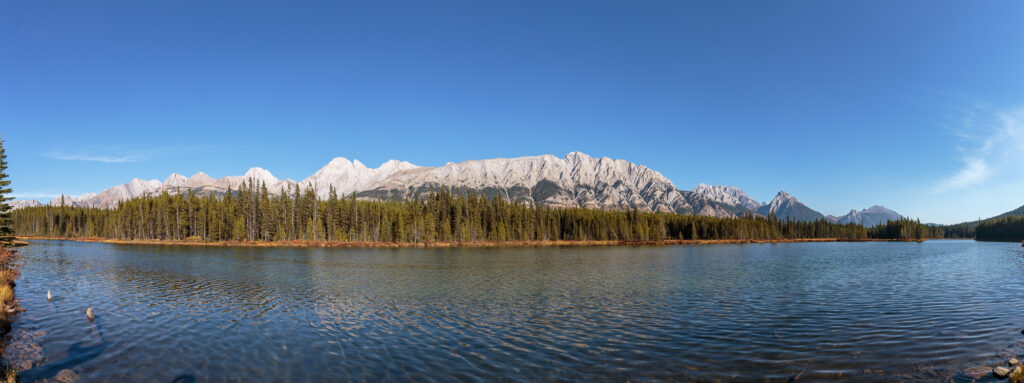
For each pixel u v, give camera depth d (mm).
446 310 34750
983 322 29516
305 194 199875
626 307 35781
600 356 22438
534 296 41750
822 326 28672
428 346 24328
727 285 49656
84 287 46656
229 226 180250
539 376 19609
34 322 30000
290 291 45094
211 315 32625
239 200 187750
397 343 24922
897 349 23250
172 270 65312
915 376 19109
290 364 21328
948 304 36594
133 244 157500
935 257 104312
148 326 29000
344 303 38031
